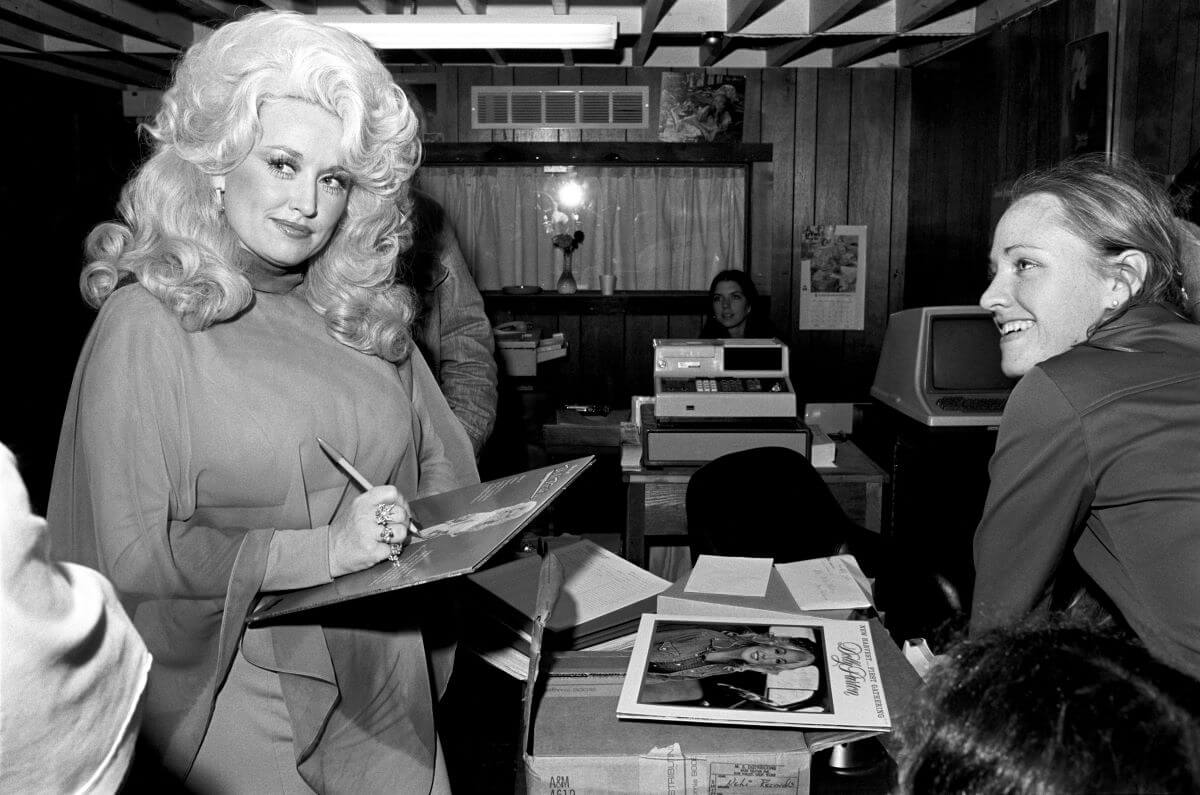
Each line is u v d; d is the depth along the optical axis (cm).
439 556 99
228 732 113
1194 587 115
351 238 126
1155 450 117
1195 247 146
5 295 539
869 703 117
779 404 308
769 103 574
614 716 119
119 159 627
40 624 52
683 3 456
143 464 106
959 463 321
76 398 109
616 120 574
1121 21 329
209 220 114
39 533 52
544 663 133
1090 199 128
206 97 108
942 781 56
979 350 330
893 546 230
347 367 123
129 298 109
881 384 363
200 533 109
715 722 114
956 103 495
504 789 164
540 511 103
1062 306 131
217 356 111
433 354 190
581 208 585
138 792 111
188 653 109
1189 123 291
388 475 126
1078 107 358
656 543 324
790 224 586
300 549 106
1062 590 148
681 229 586
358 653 119
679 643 133
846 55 537
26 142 545
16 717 53
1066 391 122
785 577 158
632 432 336
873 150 578
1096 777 51
